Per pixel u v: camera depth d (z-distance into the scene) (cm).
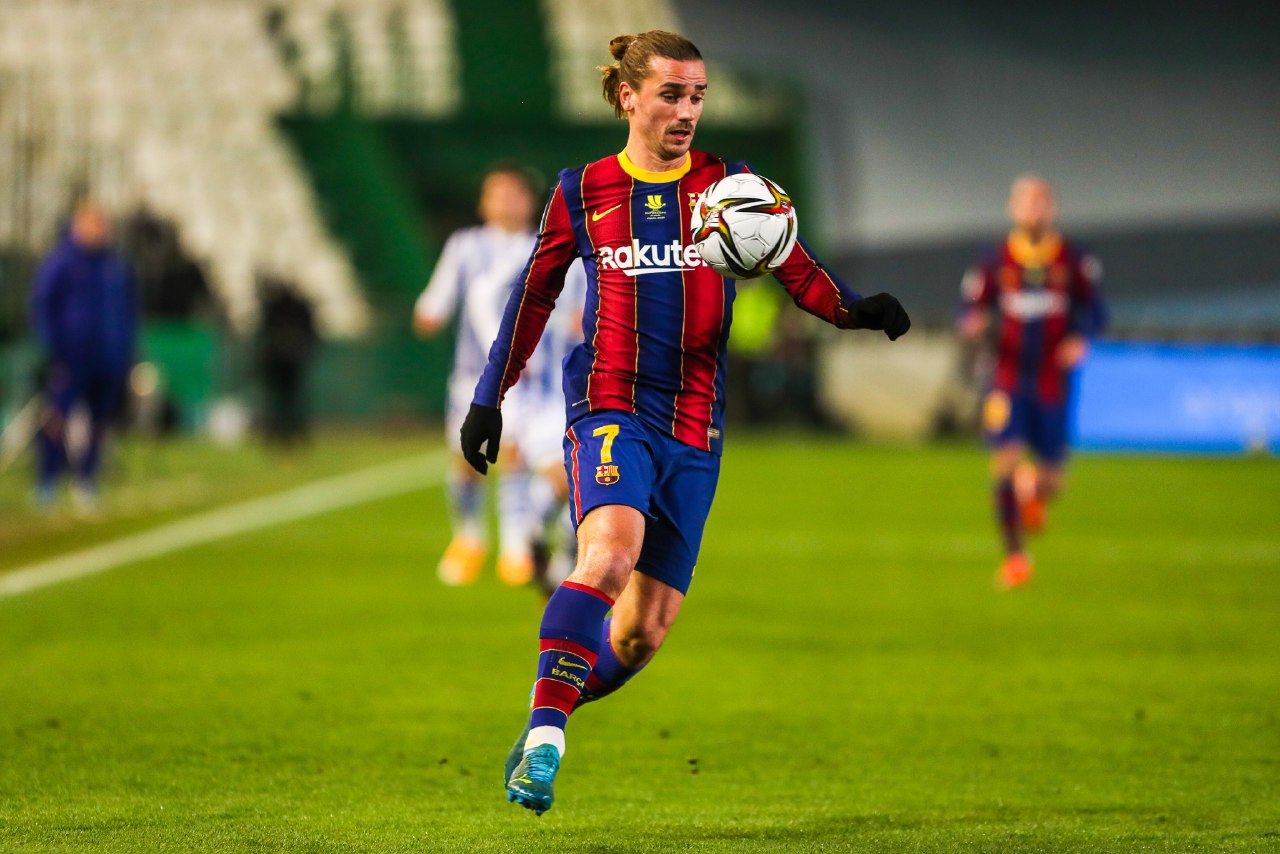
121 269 4856
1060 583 3494
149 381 6334
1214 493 5859
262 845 1434
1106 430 8144
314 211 10388
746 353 8888
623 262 1513
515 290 1550
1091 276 3612
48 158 8269
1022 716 2108
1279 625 2917
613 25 11450
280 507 5094
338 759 1822
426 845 1445
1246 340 8300
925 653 2603
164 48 10881
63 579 3397
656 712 2127
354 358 8888
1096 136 11625
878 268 11381
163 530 4397
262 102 10775
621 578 1414
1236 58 11700
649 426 1505
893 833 1505
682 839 1479
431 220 11488
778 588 3384
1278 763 1836
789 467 6956
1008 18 11775
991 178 11556
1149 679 2381
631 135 1541
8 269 7081
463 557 3469
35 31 10775
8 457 6122
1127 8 11750
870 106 11631
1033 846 1453
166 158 10381
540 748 1333
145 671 2370
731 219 1466
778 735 1986
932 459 7475
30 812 1562
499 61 11112
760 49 11688
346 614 2962
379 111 10912
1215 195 11525
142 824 1515
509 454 3406
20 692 2200
